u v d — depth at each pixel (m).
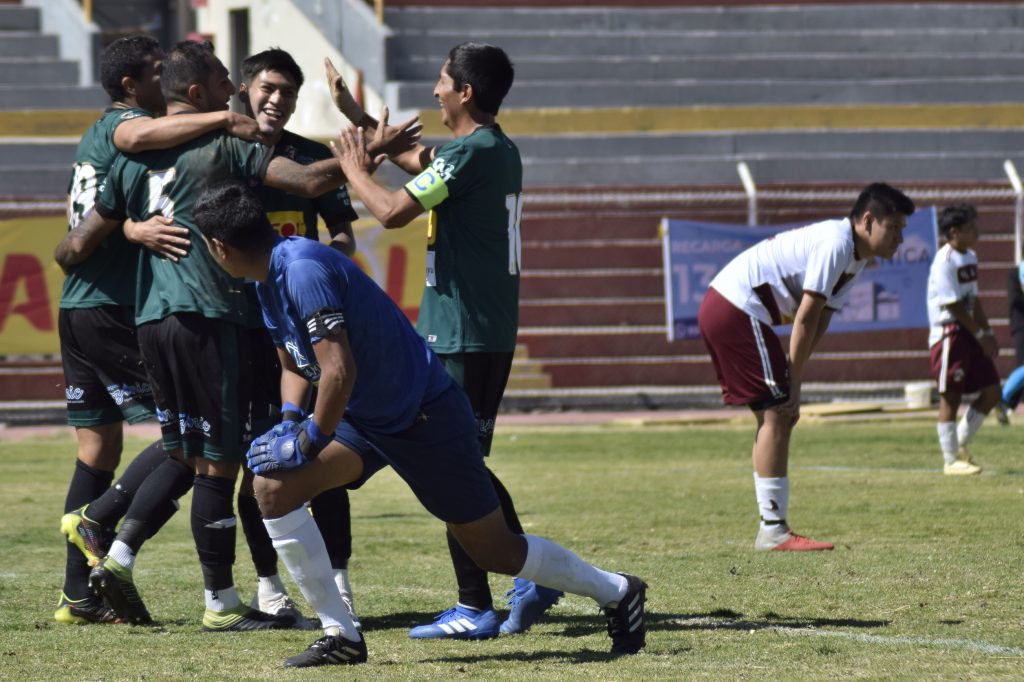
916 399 44.41
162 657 13.59
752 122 56.81
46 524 23.38
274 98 15.95
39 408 43.94
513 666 12.98
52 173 51.00
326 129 60.12
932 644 13.68
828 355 47.75
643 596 13.60
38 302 41.38
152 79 16.78
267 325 13.34
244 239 12.39
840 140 55.34
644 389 47.03
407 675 12.55
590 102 57.22
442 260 15.03
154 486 15.27
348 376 12.12
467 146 14.77
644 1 63.81
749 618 15.22
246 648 14.06
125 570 15.03
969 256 28.44
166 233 14.88
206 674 12.73
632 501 25.56
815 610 15.59
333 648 13.11
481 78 15.12
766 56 59.84
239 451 15.01
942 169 53.91
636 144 54.56
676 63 59.12
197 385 14.91
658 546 20.39
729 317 20.05
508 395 46.03
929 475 28.81
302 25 61.81
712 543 20.64
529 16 61.81
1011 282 37.88
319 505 15.22
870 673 12.40
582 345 47.56
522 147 54.12
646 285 49.34
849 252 19.66
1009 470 29.59
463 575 14.64
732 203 50.34
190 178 15.03
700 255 44.31
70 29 61.06
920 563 18.42
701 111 56.62
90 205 16.44
